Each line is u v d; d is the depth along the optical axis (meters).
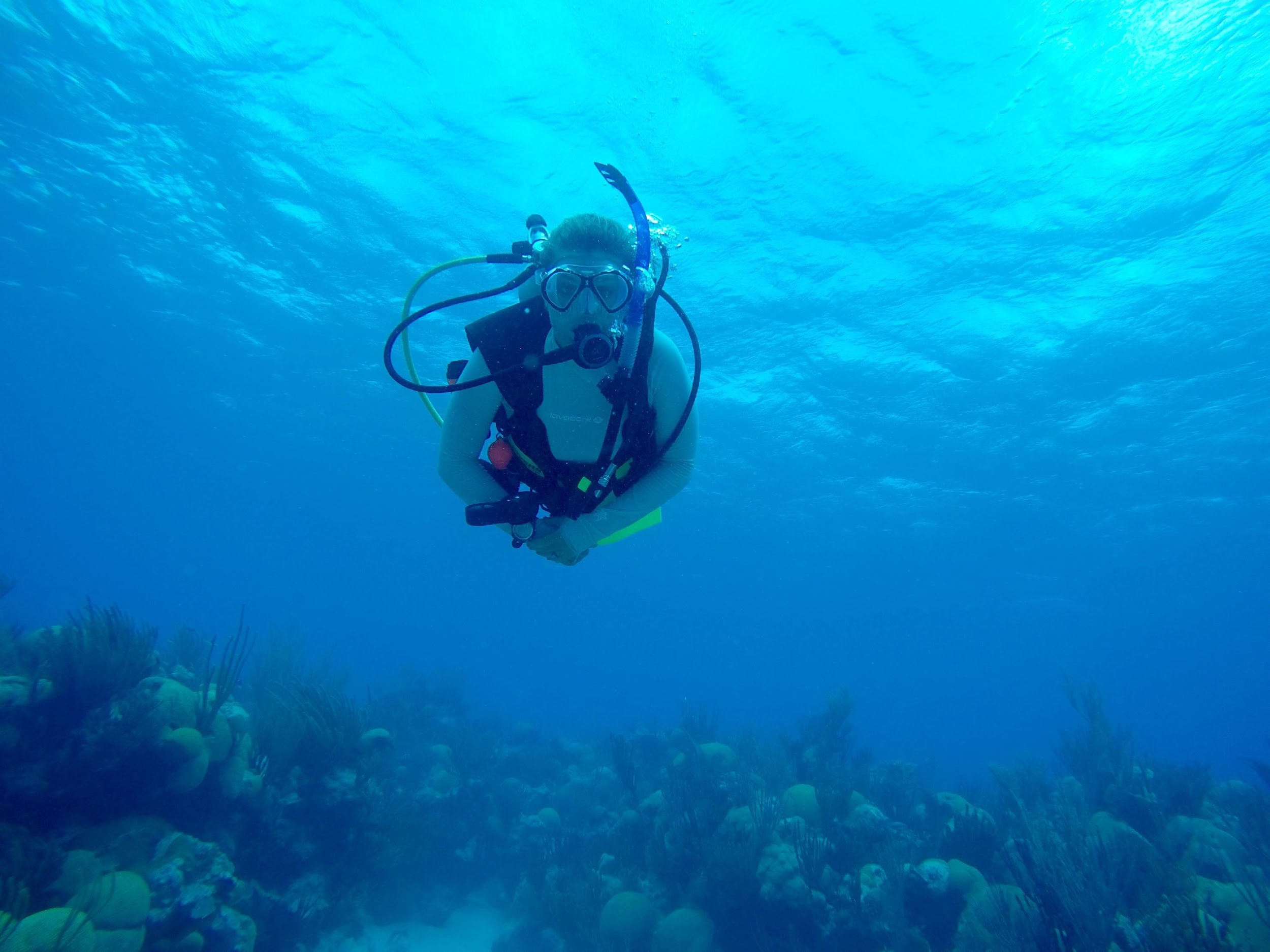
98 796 5.98
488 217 13.99
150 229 17.20
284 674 13.26
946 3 9.05
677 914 7.57
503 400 2.13
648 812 9.81
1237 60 9.60
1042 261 13.75
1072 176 11.69
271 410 29.06
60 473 50.81
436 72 10.81
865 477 26.27
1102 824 9.00
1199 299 14.73
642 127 11.14
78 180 15.62
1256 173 11.44
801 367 18.59
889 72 10.00
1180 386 18.17
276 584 114.69
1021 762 13.23
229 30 10.91
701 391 20.30
